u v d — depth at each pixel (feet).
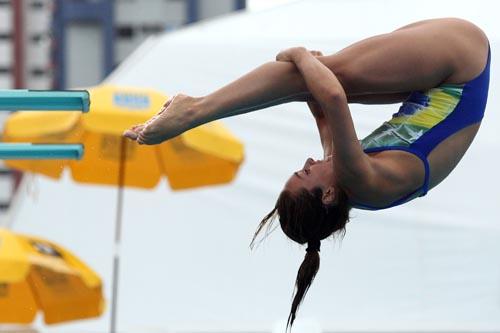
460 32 47.62
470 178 124.67
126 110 104.73
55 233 131.85
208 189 131.85
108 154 115.03
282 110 133.08
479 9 127.75
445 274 122.62
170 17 531.91
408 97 48.60
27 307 108.47
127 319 126.31
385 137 47.26
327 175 47.42
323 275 124.36
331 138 50.01
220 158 116.47
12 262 98.48
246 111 47.09
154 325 125.39
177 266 128.57
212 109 46.34
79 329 127.03
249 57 135.95
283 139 132.77
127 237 130.62
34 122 108.27
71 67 528.22
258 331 122.62
